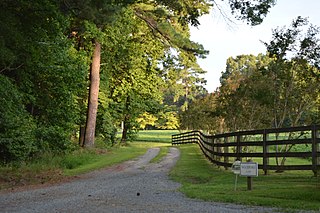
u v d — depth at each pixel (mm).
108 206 8258
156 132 70938
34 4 16484
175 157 23156
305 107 14312
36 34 18109
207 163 18906
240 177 12750
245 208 7695
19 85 19844
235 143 14531
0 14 15297
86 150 24344
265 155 12453
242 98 18484
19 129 16844
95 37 24047
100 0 14344
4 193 10758
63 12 15047
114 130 34438
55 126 21922
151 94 35344
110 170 17156
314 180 10867
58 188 11719
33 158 18609
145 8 23781
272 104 15625
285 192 9023
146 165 19000
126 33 26578
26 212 7789
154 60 33719
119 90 34000
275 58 15133
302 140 11141
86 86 27734
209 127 29984
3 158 16375
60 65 21906
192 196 9414
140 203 8586
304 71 14188
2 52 15555
